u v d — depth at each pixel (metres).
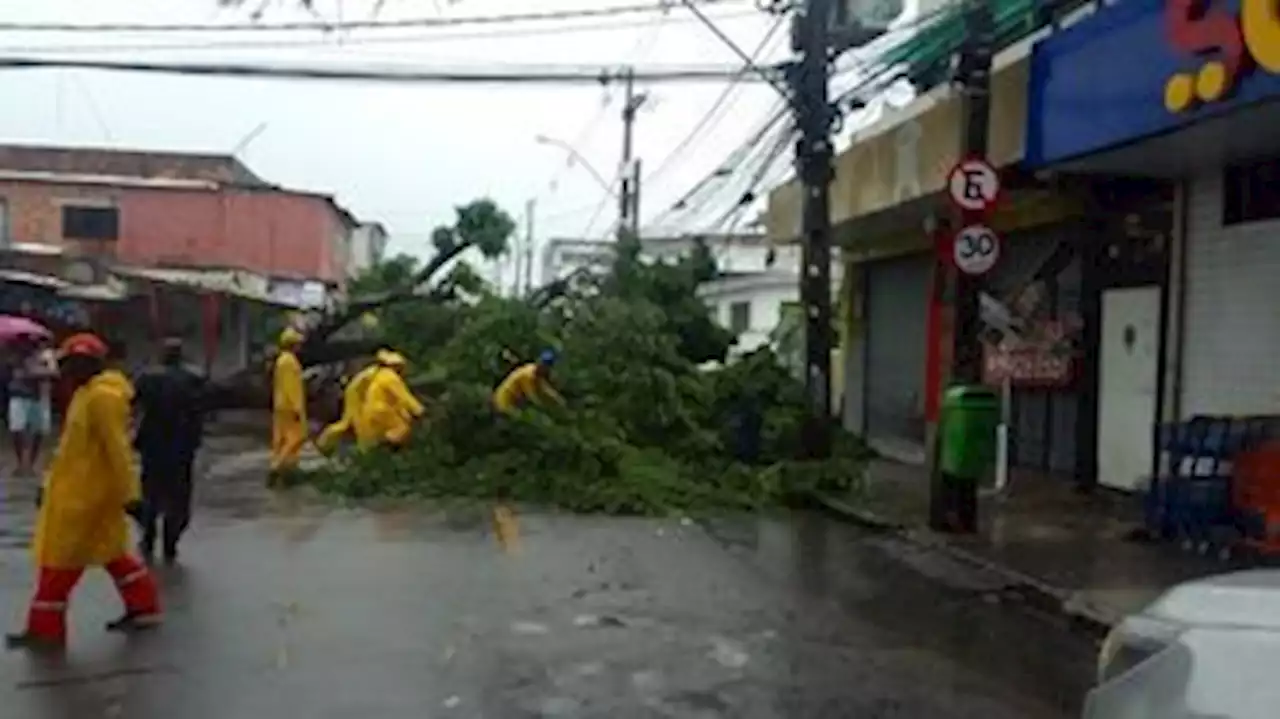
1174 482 13.70
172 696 7.90
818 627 10.34
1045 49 14.95
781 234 26.89
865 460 23.69
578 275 31.16
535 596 11.28
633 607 10.92
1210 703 3.51
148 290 36.81
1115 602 10.88
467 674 8.58
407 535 14.80
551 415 19.91
